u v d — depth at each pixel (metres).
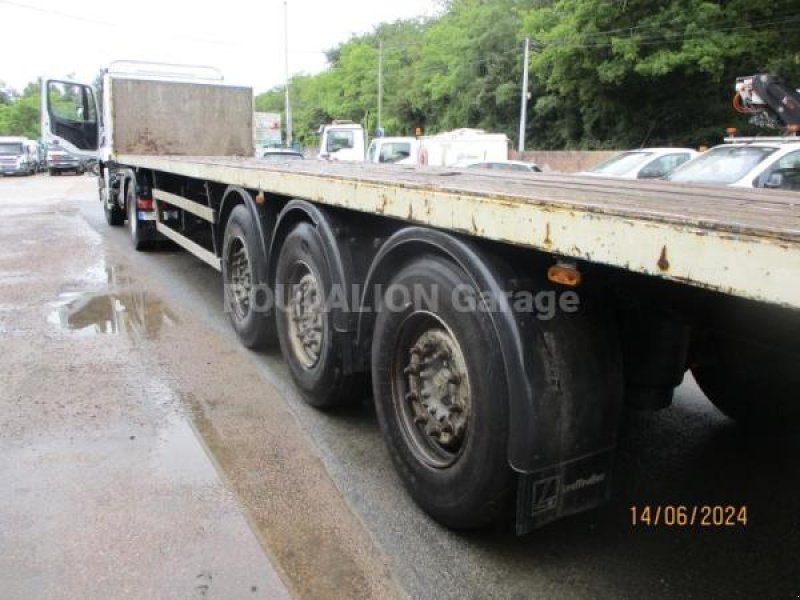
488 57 38.41
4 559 2.66
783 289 1.52
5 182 30.09
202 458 3.56
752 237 1.58
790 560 2.75
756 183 8.27
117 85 10.35
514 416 2.44
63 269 8.73
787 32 22.27
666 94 26.62
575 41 25.36
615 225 1.93
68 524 2.91
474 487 2.64
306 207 4.00
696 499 3.24
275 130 35.28
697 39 22.42
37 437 3.75
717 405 3.77
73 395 4.38
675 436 3.95
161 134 10.77
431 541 2.85
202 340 5.68
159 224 8.51
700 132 26.44
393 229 3.43
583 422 2.52
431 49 47.00
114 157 10.35
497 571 2.66
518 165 15.66
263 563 2.67
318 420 4.09
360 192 3.37
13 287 7.61
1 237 11.55
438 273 2.80
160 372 4.86
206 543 2.79
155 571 2.60
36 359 5.09
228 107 11.12
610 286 2.49
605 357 2.57
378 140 20.44
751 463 3.61
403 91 50.88
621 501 3.22
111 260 9.41
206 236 6.81
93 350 5.34
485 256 2.58
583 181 3.72
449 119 43.03
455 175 4.21
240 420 4.06
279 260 4.43
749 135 25.52
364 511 3.08
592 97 28.05
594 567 2.70
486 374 2.54
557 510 2.54
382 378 3.22
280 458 3.58
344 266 3.67
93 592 2.48
